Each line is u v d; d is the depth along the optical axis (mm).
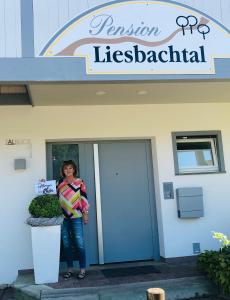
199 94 6609
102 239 6965
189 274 6059
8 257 6473
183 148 7289
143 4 5516
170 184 7039
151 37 5461
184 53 5508
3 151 6652
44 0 5355
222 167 7258
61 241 6613
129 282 5773
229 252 5789
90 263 6871
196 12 5633
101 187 7078
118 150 7203
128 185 7164
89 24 5371
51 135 6777
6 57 5199
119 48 5375
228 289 5461
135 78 5355
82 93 6133
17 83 5301
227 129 7371
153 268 6523
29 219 5844
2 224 6516
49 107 6832
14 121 6730
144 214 7152
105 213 7039
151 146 7297
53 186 6211
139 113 7090
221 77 5555
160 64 5426
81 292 5508
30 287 5652
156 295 3354
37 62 5227
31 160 6688
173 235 6941
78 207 6199
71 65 5270
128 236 7066
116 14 5445
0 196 6559
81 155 7047
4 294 6055
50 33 5297
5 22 5262
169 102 7090
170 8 5570
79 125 6875
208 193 7145
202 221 7059
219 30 5648
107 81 5355
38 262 5832
